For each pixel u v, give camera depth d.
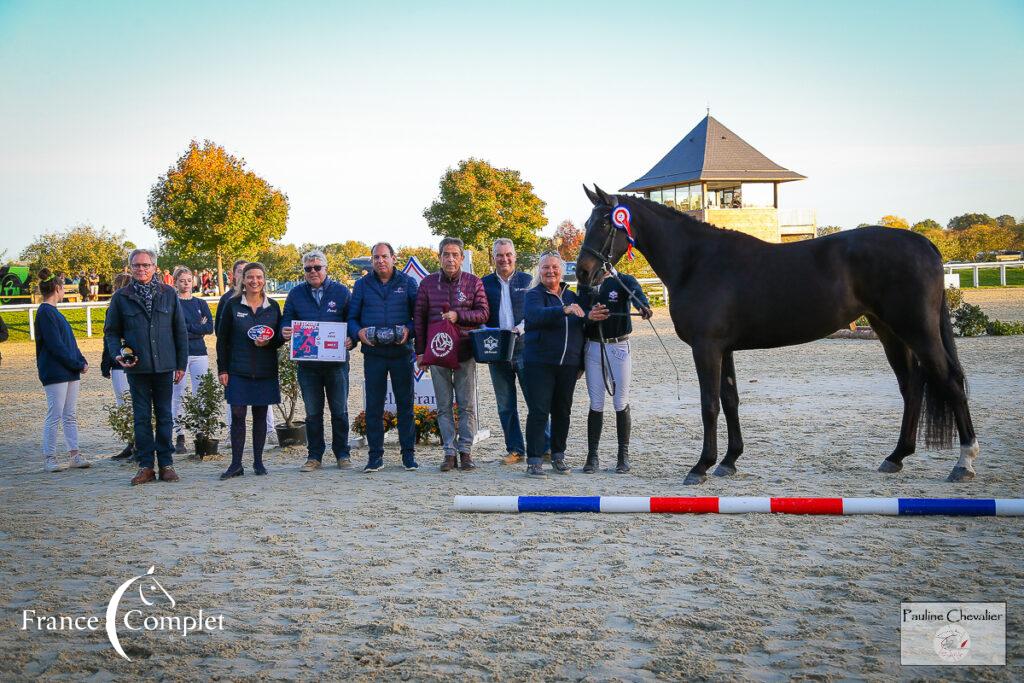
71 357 8.66
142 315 7.79
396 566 5.03
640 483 7.23
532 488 7.13
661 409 11.66
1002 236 77.12
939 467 7.45
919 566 4.73
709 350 7.11
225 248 45.78
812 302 6.90
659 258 7.47
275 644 3.91
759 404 11.78
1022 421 9.48
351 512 6.41
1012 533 5.34
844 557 4.93
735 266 7.12
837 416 10.45
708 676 3.43
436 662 3.65
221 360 8.14
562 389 7.65
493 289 8.41
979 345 18.86
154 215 46.25
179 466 8.85
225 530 5.97
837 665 3.52
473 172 54.66
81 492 7.48
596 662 3.60
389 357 8.13
